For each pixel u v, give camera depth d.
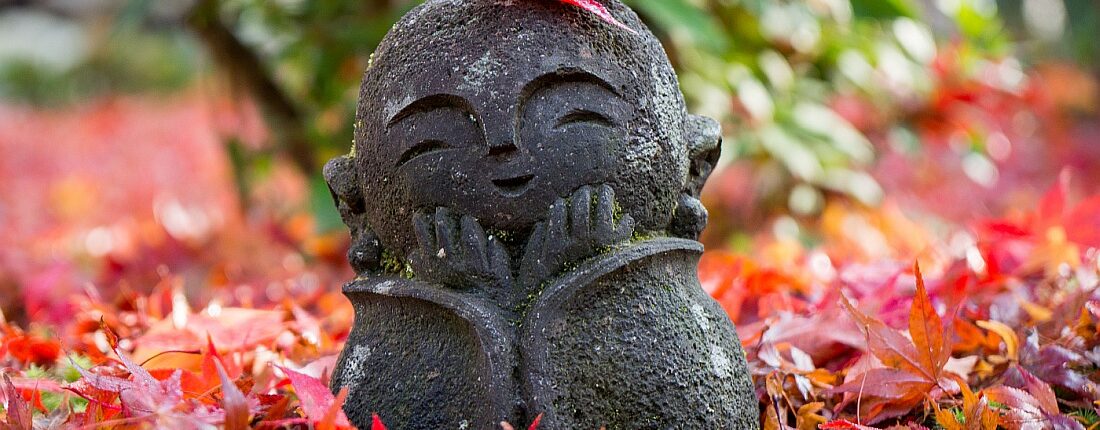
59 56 13.23
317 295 2.98
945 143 4.37
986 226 2.76
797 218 4.04
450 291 1.59
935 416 1.75
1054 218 2.68
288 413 1.64
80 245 4.77
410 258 1.66
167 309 2.66
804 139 3.72
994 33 4.14
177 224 4.67
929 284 2.38
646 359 1.58
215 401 1.62
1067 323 2.10
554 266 1.58
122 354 1.62
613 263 1.56
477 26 1.65
